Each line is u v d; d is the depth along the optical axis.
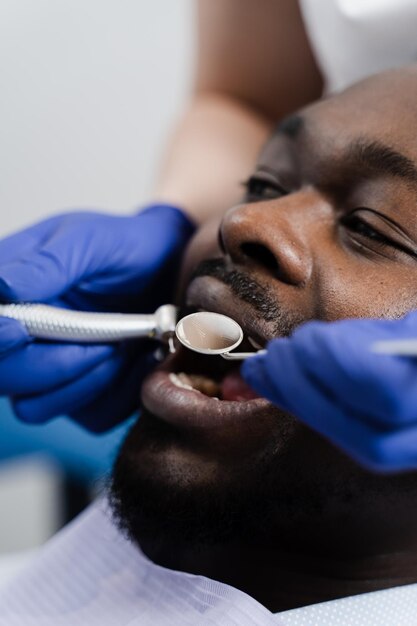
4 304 0.73
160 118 1.86
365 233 0.69
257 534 0.67
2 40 1.81
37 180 1.90
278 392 0.52
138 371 0.83
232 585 0.71
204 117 1.19
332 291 0.65
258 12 1.15
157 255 0.88
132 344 0.81
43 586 0.83
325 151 0.72
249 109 1.22
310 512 0.65
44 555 0.87
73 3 1.80
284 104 1.21
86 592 0.80
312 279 0.67
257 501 0.64
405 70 0.75
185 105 1.62
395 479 0.64
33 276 0.74
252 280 0.67
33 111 1.85
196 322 0.63
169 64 1.82
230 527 0.65
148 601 0.73
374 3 0.91
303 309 0.66
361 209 0.69
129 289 0.87
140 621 0.71
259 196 0.79
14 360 0.75
